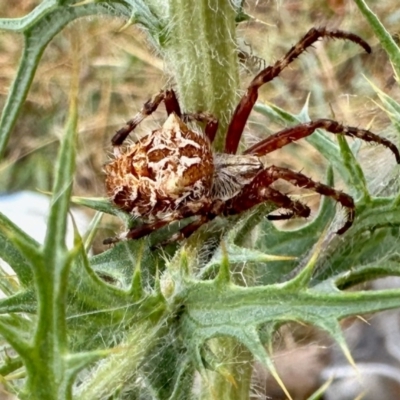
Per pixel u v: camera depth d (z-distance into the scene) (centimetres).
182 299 6
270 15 16
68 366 5
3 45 16
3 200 15
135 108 16
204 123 7
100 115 16
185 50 7
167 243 7
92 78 16
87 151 16
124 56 16
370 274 7
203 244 7
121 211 7
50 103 16
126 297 6
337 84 16
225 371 6
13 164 16
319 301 5
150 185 7
